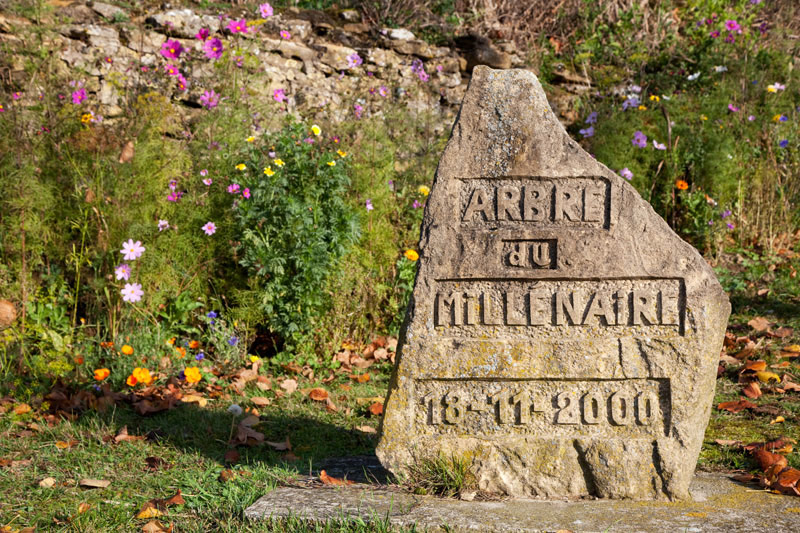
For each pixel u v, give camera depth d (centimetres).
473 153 334
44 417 429
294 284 550
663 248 325
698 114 840
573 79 957
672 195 770
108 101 671
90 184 562
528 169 330
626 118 821
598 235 327
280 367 546
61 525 296
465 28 984
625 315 326
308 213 564
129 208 572
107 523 298
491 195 333
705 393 321
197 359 526
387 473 343
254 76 693
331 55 790
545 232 328
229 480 340
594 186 329
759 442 388
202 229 585
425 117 743
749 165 807
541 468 320
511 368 326
